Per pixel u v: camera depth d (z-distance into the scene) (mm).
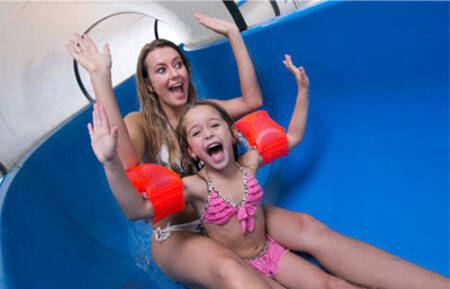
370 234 1446
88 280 1284
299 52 1746
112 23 2500
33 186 1484
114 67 2693
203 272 1192
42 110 2004
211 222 1322
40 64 1956
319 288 1187
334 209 1628
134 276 1520
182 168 1542
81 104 2283
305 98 1497
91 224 1688
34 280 1040
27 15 1792
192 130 1287
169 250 1331
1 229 1097
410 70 1425
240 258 1216
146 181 1204
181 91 1610
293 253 1335
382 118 1588
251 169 1427
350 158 1691
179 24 2270
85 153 1954
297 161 1949
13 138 1796
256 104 1814
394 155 1536
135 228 1896
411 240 1330
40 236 1271
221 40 2123
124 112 2447
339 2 1474
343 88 1685
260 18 2498
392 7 1337
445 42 1278
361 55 1533
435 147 1412
